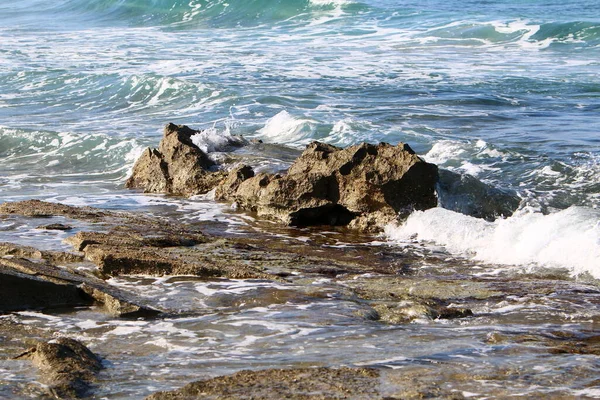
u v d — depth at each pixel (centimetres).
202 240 1495
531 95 3095
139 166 2106
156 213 1803
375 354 859
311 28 5541
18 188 2117
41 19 7050
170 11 6550
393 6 6162
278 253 1430
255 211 1797
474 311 1084
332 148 1795
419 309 1056
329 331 967
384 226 1620
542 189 1856
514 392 711
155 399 713
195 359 864
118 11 6856
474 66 3875
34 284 1100
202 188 1972
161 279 1230
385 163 1650
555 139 2350
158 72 3841
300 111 2884
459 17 5522
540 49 4459
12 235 1502
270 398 700
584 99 2995
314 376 755
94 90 3481
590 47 4459
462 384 734
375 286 1215
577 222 1419
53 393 745
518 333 960
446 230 1545
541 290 1191
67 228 1549
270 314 1049
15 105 3316
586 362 809
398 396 698
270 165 1995
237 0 6278
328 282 1227
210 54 4481
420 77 3559
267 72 3766
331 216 1702
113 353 893
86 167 2366
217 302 1111
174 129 2166
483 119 2689
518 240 1437
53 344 855
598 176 1930
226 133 2236
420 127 2562
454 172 1808
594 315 1052
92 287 1114
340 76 3619
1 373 806
